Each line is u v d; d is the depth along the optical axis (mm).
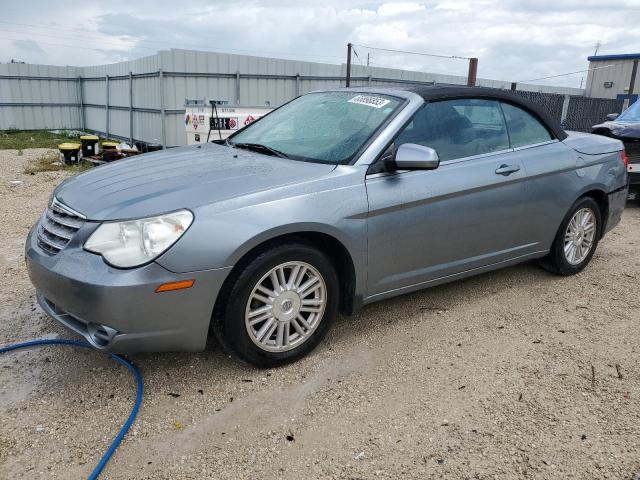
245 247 2879
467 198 3787
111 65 20984
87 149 12617
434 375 3213
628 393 3047
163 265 2715
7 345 3471
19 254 5242
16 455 2471
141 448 2541
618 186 4969
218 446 2566
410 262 3631
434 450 2557
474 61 18312
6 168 11609
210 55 17312
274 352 3193
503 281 4742
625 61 24219
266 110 12164
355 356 3416
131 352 2803
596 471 2430
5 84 23234
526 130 4367
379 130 3543
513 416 2824
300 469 2424
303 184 3146
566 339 3693
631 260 5465
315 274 3234
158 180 3174
